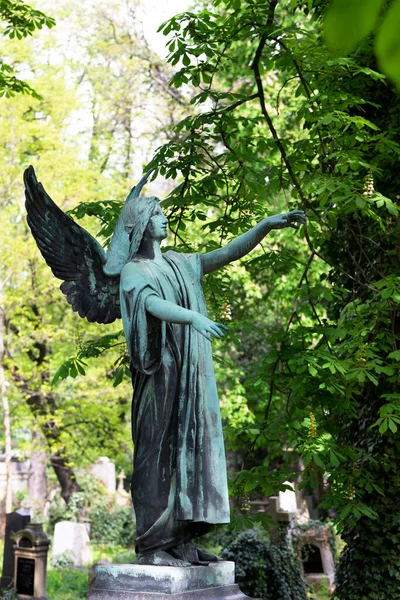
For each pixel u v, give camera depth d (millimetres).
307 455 7984
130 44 28172
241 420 19359
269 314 22109
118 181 26953
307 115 8797
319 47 8289
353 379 8719
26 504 29844
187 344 5059
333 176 8578
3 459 35938
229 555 14555
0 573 21203
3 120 21578
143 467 4938
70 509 28578
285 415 9000
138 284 4848
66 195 22125
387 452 10672
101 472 33406
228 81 19109
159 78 27359
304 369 8227
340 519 8633
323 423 9469
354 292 10117
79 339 8984
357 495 9016
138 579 4750
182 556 5008
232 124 9492
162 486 4898
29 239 21953
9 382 23125
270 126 9148
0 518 27438
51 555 24406
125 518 29484
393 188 10648
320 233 9578
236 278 18062
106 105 27906
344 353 9344
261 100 9148
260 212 9680
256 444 9195
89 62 28656
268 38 8836
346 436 11523
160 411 4953
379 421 8273
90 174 23125
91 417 24406
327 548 18938
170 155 9273
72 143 24688
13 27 11289
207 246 9391
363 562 10867
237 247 5625
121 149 28891
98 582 4867
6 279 21453
